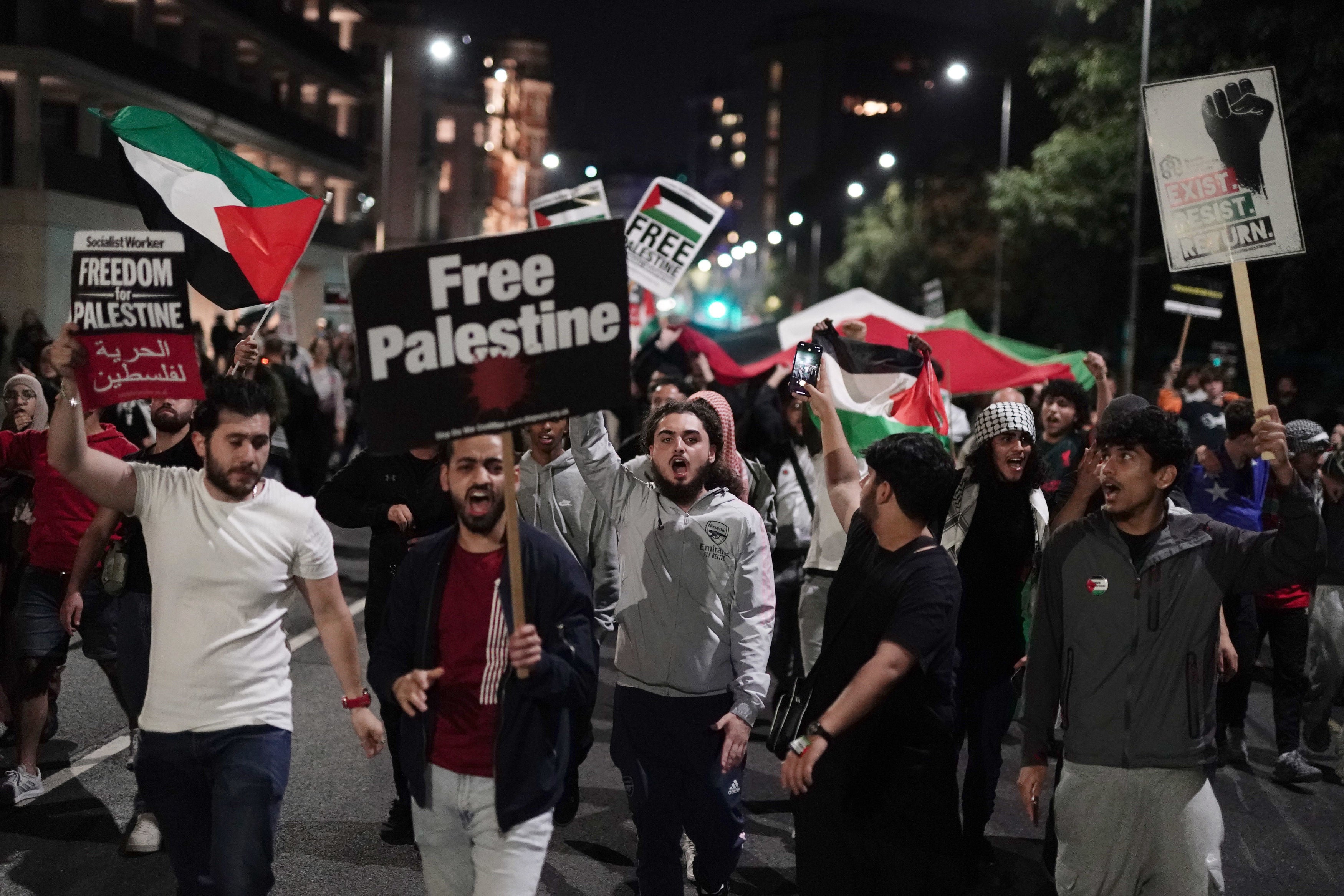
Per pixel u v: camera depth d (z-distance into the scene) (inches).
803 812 163.5
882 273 1929.1
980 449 230.2
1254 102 184.2
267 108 1833.2
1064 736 165.0
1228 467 315.6
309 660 370.3
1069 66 1016.2
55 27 1262.3
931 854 159.2
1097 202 1020.5
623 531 192.9
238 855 155.3
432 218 2682.1
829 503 267.7
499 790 148.3
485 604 153.0
